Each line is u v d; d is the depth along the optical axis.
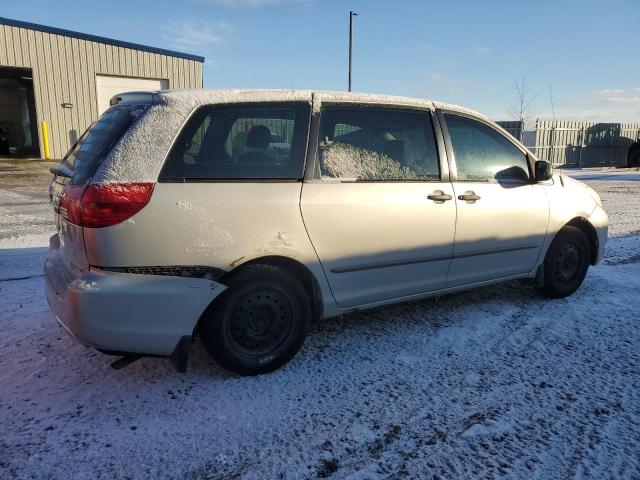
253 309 2.93
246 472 2.19
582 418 2.59
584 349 3.43
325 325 3.84
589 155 25.94
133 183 2.59
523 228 4.03
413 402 2.74
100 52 20.61
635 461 2.25
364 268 3.29
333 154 3.20
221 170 2.84
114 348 2.63
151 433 2.46
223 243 2.77
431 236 3.53
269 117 3.04
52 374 3.02
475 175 3.82
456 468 2.21
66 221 2.81
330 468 2.22
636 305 4.29
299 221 2.99
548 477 2.15
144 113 2.76
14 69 19.61
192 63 23.06
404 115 3.55
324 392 2.85
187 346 2.74
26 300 4.29
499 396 2.81
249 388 2.88
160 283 2.64
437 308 4.22
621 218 9.05
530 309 4.20
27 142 28.56
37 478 2.13
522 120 23.42
